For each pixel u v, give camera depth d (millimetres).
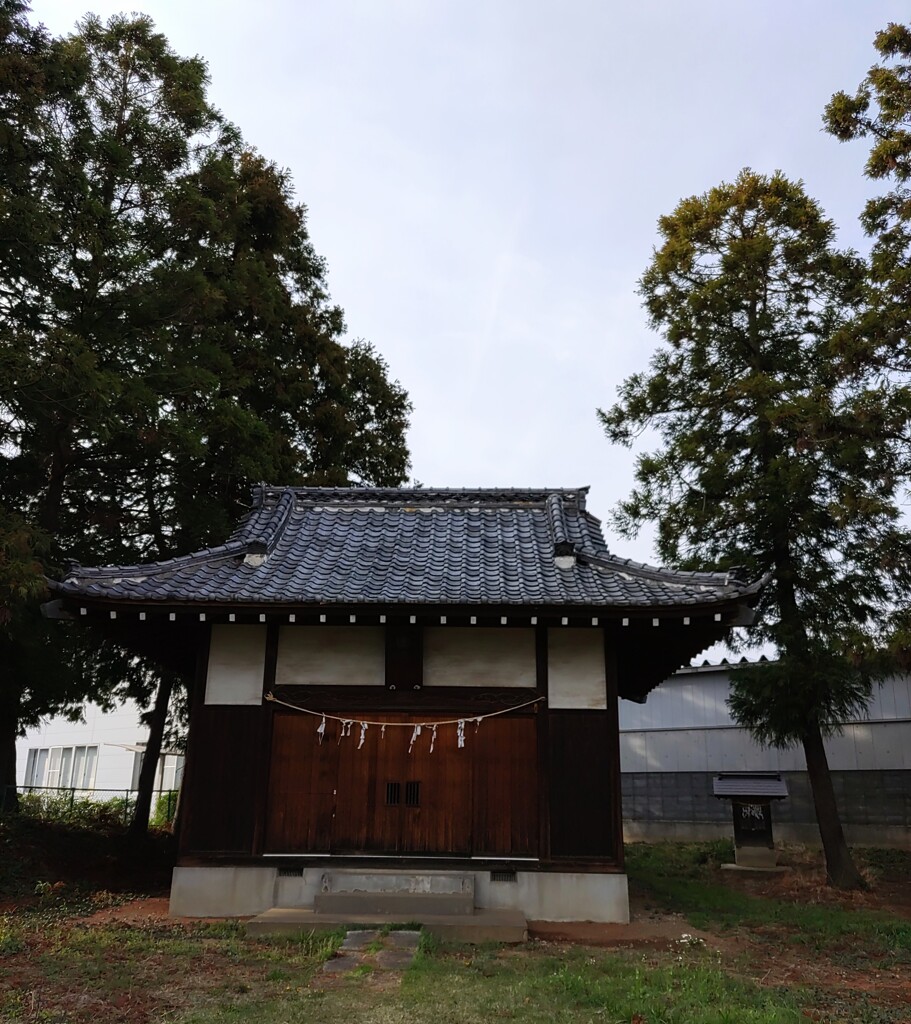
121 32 17672
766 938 10367
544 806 10820
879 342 13328
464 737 11117
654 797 23000
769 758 21438
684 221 17953
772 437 16109
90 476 17000
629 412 17984
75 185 14703
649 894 13375
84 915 10375
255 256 20469
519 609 10648
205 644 11406
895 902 13734
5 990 6871
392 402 24359
